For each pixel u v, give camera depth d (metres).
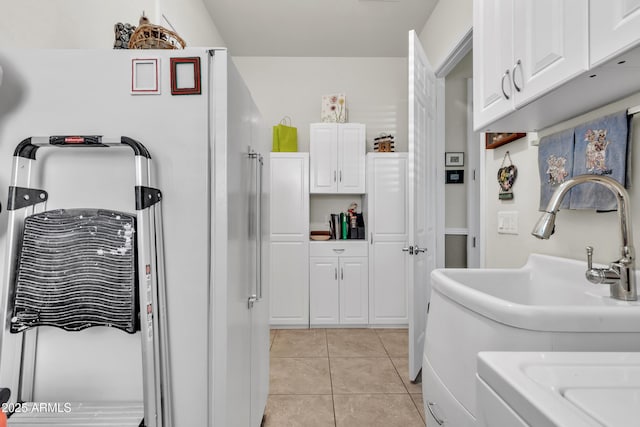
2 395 0.81
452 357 0.98
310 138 3.37
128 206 1.01
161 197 1.01
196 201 1.02
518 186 1.75
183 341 1.03
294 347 2.82
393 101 3.78
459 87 3.21
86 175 1.01
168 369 1.02
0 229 0.98
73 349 1.01
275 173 3.33
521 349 0.77
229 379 1.06
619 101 1.13
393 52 3.68
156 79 1.02
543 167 1.47
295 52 3.69
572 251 1.38
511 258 1.82
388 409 1.92
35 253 0.92
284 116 3.77
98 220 0.94
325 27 3.22
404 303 3.29
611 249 1.20
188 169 1.02
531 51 1.07
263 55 3.75
